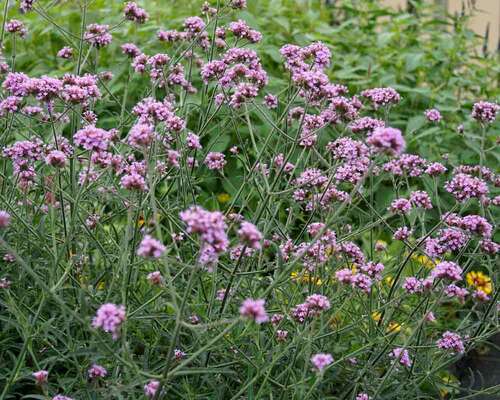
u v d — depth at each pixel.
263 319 1.42
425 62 3.12
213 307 1.73
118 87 2.62
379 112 2.72
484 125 1.95
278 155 1.90
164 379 1.47
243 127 2.56
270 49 2.81
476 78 3.05
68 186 1.81
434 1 3.85
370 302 1.68
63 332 1.67
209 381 1.64
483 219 1.72
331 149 1.84
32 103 2.13
